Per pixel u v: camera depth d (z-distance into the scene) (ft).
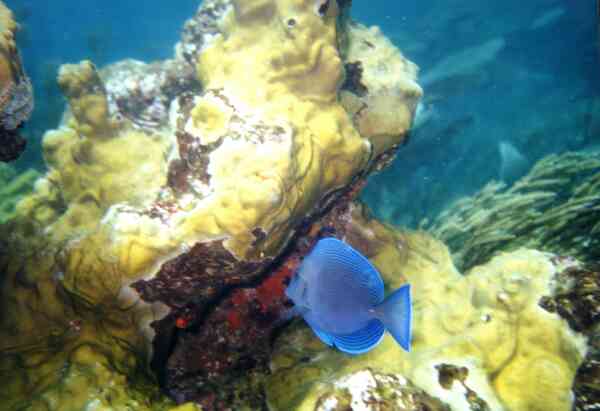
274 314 3.94
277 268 3.95
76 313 3.37
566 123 14.46
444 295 4.18
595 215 5.05
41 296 3.35
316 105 3.71
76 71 4.31
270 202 2.98
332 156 3.68
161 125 5.72
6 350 3.26
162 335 3.53
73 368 3.08
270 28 3.87
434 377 3.44
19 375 3.13
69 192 4.15
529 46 18.88
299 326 4.09
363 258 2.25
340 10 4.44
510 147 12.68
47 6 55.83
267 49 3.76
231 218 2.98
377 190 10.64
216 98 3.44
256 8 3.85
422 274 4.50
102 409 2.85
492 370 3.53
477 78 15.67
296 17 3.66
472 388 3.36
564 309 3.48
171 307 3.37
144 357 3.49
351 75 4.55
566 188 6.84
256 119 3.36
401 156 11.84
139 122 5.77
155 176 4.23
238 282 3.61
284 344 4.00
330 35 3.76
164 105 6.00
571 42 18.30
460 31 19.19
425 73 15.72
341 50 4.47
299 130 3.44
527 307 3.61
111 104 5.88
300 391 3.46
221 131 3.32
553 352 3.43
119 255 3.04
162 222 3.10
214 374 3.85
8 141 3.13
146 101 5.98
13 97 2.85
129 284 3.14
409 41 19.21
